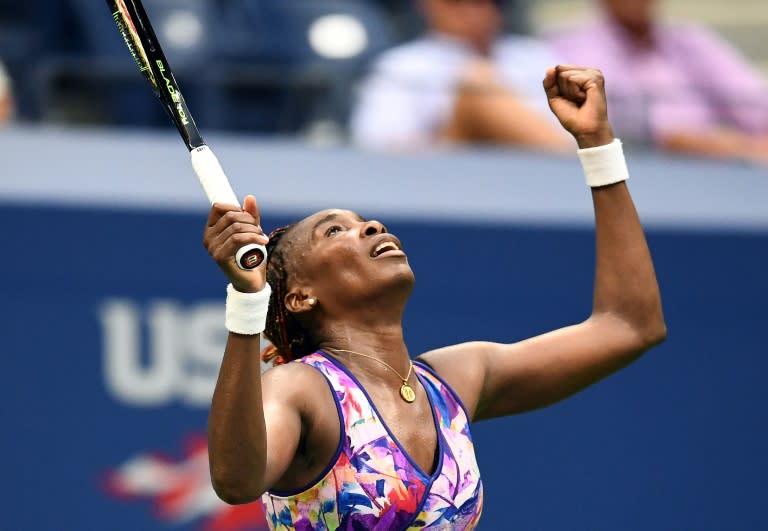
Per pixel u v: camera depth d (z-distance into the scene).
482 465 26.55
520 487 26.67
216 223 11.67
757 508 28.00
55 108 28.25
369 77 29.77
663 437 27.62
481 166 28.38
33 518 24.19
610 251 14.93
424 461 12.95
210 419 11.74
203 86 28.97
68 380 24.52
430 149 29.45
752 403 28.14
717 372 28.08
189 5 29.41
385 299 13.52
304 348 14.09
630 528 27.27
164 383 24.98
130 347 24.88
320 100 29.47
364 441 12.73
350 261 13.59
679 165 30.12
